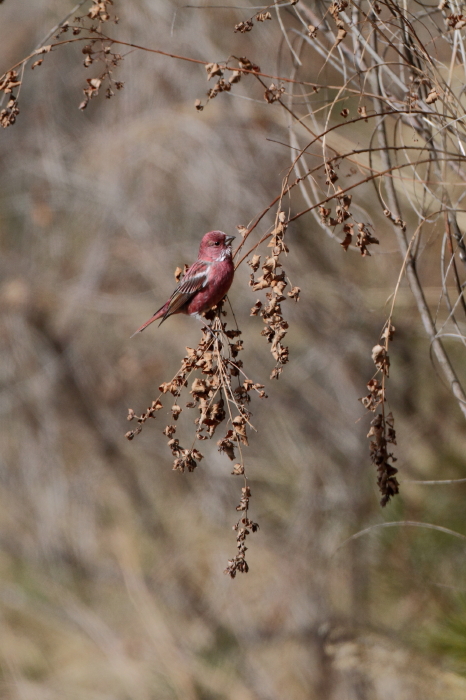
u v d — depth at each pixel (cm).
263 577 1296
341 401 1326
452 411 1093
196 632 1326
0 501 1553
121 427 1504
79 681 1277
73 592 1429
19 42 1504
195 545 1407
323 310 1294
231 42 1244
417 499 894
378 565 868
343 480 1260
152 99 1320
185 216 1334
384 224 1116
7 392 1523
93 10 532
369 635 809
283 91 539
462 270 954
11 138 1503
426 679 728
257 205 1266
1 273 1520
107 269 1412
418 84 558
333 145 706
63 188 1416
